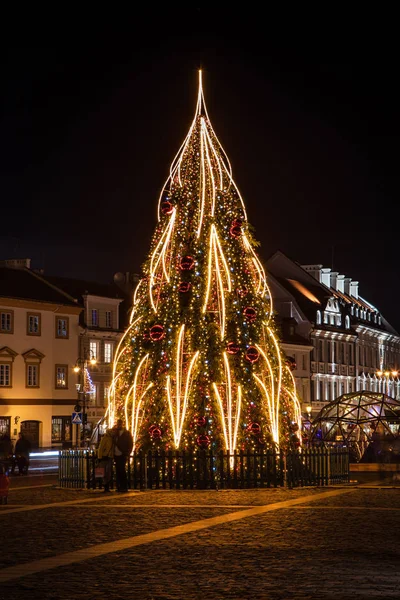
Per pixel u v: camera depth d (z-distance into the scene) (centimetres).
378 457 4600
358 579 1376
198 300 3325
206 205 3416
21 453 4344
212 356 3266
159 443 3275
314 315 11206
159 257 3428
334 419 4819
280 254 11875
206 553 1628
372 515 2216
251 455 3150
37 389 8081
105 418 3706
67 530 1975
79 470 3266
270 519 2148
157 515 2266
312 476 3256
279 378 3381
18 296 7925
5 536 1880
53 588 1322
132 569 1474
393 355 14250
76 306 8444
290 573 1427
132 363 3394
